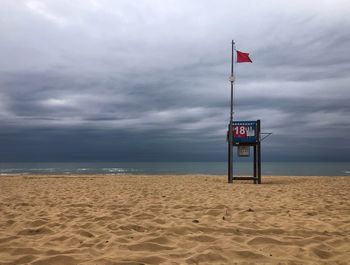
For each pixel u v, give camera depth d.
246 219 5.61
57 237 4.41
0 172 32.31
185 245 3.99
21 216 6.05
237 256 3.53
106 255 3.59
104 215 5.98
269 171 39.12
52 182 14.57
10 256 3.61
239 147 14.74
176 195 9.34
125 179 16.83
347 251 3.72
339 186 12.35
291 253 3.67
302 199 8.37
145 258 3.42
